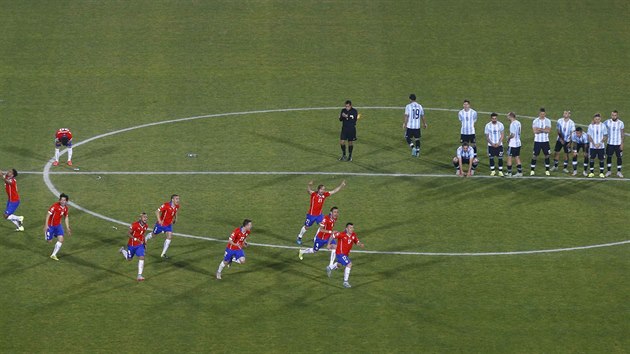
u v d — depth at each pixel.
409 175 164.12
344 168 166.38
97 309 125.31
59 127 179.25
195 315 124.38
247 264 136.62
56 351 116.88
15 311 124.50
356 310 126.00
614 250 141.50
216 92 194.00
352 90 195.75
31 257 137.00
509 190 159.50
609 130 162.75
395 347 118.56
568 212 152.50
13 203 143.00
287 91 195.00
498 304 127.62
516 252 140.75
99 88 194.00
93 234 143.75
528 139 179.00
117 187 158.75
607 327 123.06
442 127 182.25
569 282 133.00
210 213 151.00
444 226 147.75
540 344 119.56
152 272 134.12
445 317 124.69
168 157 169.50
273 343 119.00
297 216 150.62
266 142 175.62
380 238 144.12
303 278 133.38
